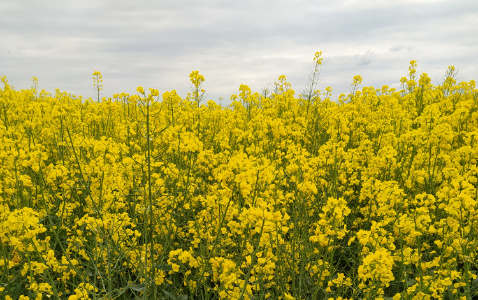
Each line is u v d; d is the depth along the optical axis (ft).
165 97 11.40
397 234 11.73
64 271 11.02
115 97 26.40
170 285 12.00
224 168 13.98
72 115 15.10
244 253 10.90
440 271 9.95
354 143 24.68
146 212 9.53
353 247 12.95
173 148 13.20
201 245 10.91
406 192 15.70
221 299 9.65
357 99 34.94
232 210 11.50
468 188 10.25
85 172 11.76
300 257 11.51
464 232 10.61
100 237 10.03
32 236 8.57
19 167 12.39
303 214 12.68
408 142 18.92
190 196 13.17
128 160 12.48
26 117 22.16
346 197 16.97
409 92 37.52
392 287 12.13
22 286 11.63
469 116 24.64
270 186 10.67
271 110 23.02
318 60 29.01
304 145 22.11
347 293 12.00
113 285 11.33
